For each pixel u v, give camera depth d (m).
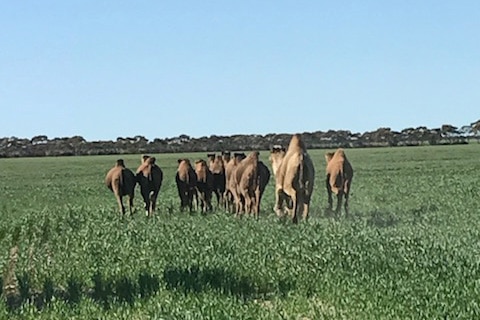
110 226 26.83
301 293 14.51
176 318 12.55
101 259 18.98
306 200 26.16
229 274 16.02
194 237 22.02
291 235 21.45
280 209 27.56
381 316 12.38
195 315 12.60
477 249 18.88
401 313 12.48
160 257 18.59
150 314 13.06
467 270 15.79
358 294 13.89
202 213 31.16
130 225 26.55
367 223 25.20
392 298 13.45
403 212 29.86
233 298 13.93
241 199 30.62
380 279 15.02
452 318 12.10
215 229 24.05
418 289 14.08
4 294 15.64
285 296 14.47
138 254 19.31
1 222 31.25
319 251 18.45
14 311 14.05
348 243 19.67
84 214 33.94
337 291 14.32
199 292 14.55
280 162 28.73
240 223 25.44
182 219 28.52
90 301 14.10
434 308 12.70
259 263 17.06
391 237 20.91
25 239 25.31
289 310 13.23
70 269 18.03
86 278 16.80
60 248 22.23
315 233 21.84
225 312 12.74
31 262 20.02
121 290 15.36
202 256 18.25
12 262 20.94
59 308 13.77
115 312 13.40
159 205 38.34
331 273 15.86
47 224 30.03
